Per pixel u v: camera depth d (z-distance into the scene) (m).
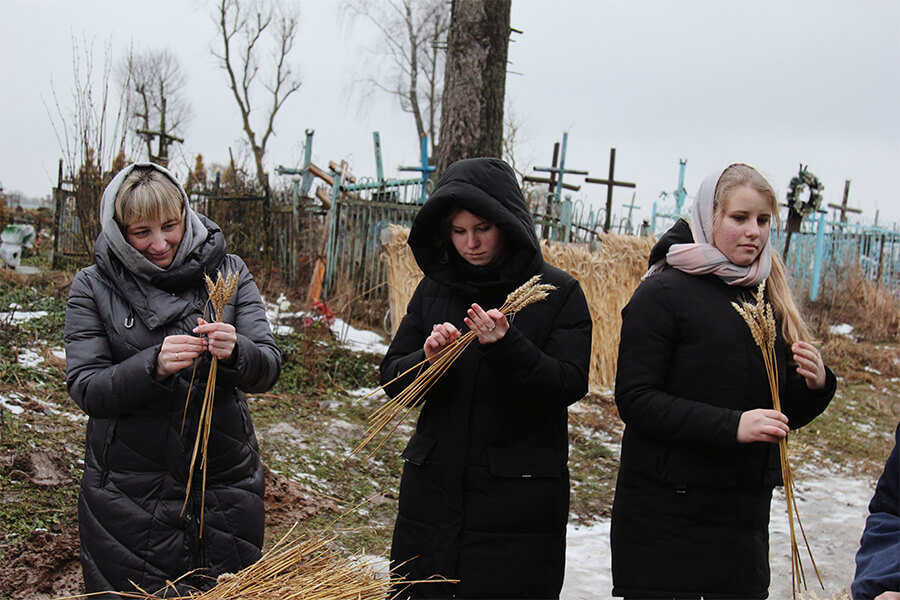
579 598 3.99
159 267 2.49
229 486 2.55
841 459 7.37
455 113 8.52
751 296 2.71
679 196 15.26
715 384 2.59
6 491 3.84
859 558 2.16
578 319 2.69
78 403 2.43
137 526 2.44
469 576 2.54
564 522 2.65
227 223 11.91
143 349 2.49
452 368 2.63
